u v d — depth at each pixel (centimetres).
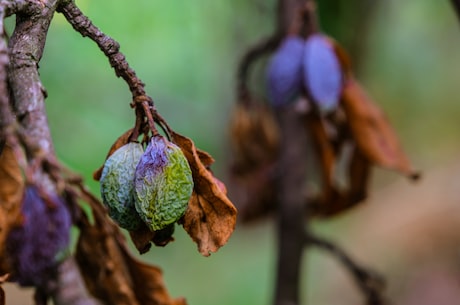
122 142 59
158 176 57
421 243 220
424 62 286
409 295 204
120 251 64
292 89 78
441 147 288
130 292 64
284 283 95
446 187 251
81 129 157
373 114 81
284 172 94
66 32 152
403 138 285
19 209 53
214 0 184
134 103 58
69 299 53
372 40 176
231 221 58
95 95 166
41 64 151
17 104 55
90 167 153
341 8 137
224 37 188
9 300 167
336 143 83
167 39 193
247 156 94
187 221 59
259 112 92
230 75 193
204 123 196
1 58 54
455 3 79
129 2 176
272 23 169
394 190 255
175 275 188
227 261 196
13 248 53
